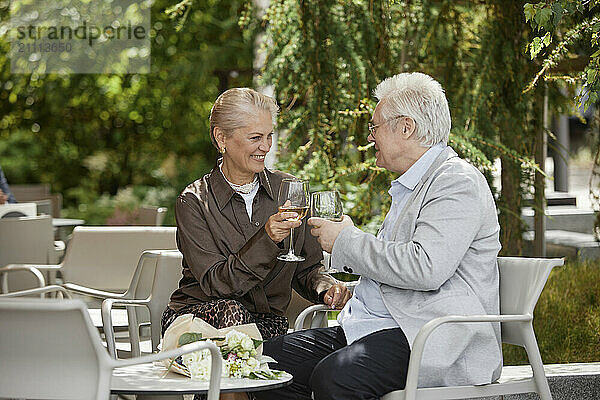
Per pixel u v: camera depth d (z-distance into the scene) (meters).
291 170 8.66
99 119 24.36
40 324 3.62
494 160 8.15
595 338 7.77
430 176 4.88
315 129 8.45
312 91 8.45
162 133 23.77
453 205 4.71
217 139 5.48
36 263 9.02
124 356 6.19
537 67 8.16
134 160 24.23
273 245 5.11
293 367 5.21
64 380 3.67
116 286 7.56
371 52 8.45
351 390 4.59
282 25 8.34
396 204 5.08
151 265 6.76
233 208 5.48
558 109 8.95
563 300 8.68
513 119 8.31
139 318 6.67
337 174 8.34
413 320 4.73
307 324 6.04
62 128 24.38
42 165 24.34
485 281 4.85
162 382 4.18
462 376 4.67
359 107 8.25
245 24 9.12
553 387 6.23
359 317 5.06
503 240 8.37
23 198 15.81
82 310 3.54
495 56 8.16
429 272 4.61
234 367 4.30
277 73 8.54
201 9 21.48
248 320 4.99
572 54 8.12
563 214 15.03
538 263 4.89
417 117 4.90
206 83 22.14
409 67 8.62
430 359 4.62
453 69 8.49
